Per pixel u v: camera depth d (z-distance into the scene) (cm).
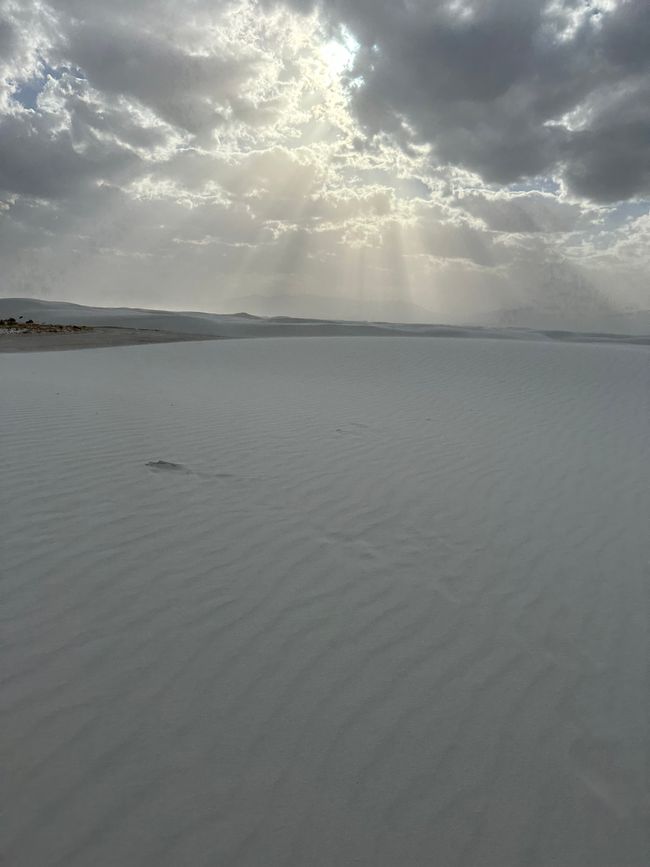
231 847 234
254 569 443
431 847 241
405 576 450
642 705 329
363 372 1569
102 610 377
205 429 830
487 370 1597
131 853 228
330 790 262
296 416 958
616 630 399
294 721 299
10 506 518
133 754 271
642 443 891
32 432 761
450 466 727
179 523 509
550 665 359
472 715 313
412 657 356
